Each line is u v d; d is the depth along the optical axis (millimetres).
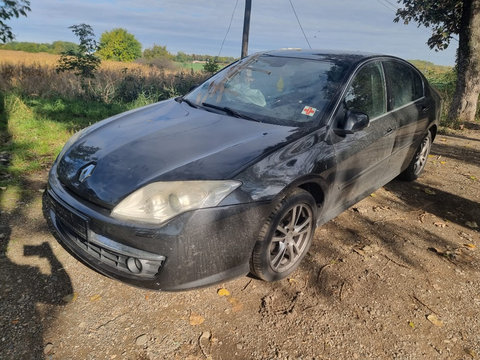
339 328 2303
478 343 2277
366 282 2742
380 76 3555
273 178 2318
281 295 2543
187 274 2119
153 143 2521
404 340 2252
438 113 4707
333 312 2426
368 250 3146
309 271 2818
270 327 2268
